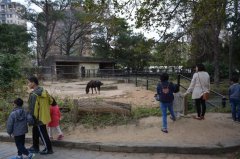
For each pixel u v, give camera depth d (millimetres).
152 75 42219
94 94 20656
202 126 8812
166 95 8367
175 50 14773
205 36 24609
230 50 28562
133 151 7621
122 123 9195
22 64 16438
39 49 57438
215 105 12453
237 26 25250
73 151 7930
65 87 27312
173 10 10094
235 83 10039
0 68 14148
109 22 9461
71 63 49750
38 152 7773
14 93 13914
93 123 9312
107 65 55906
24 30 52312
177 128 8688
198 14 9648
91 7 9031
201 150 7344
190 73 30516
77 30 59375
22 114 7227
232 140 7840
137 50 11281
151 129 8703
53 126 8367
